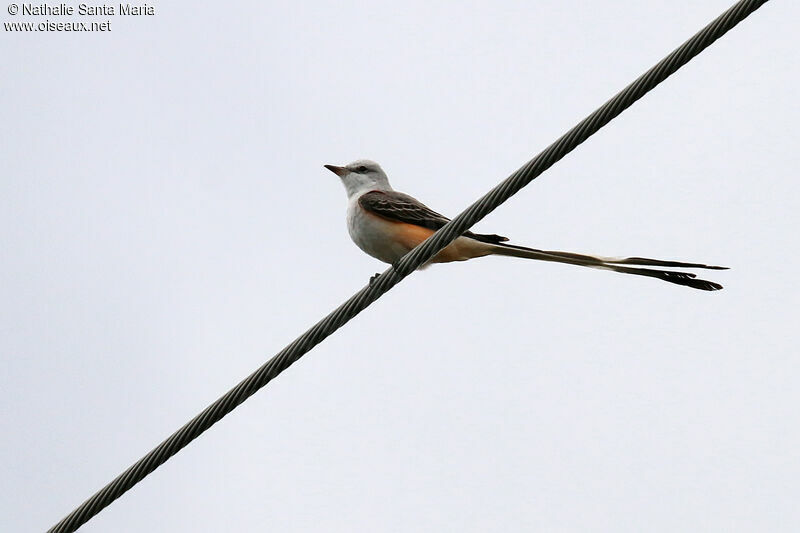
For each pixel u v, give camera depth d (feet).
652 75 31.68
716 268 40.68
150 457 34.76
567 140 33.19
